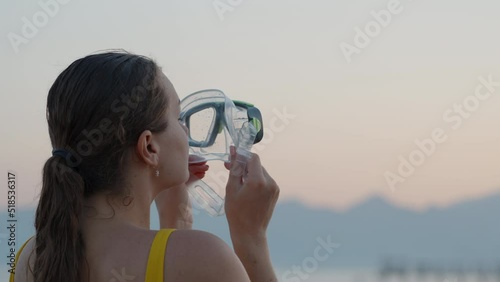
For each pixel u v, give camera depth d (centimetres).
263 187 151
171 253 121
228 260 122
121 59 131
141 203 132
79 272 124
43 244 127
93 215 128
